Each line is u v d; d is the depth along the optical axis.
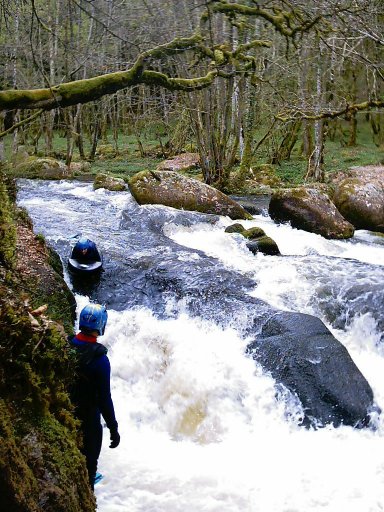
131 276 7.52
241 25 6.86
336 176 17.22
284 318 6.35
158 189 11.29
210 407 5.57
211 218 10.30
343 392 5.57
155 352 6.21
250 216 11.50
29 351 3.29
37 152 23.45
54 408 3.47
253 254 8.89
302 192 11.00
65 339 3.66
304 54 14.95
